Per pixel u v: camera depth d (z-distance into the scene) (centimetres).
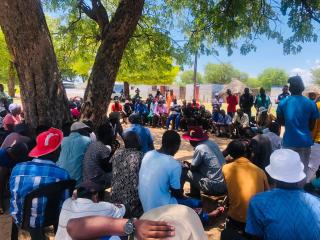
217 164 563
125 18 759
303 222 245
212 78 11694
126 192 427
